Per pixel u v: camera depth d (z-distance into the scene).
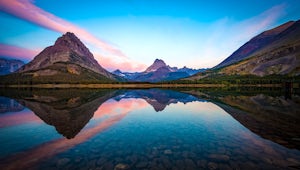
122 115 29.75
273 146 14.12
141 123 23.67
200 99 57.62
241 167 10.53
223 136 17.27
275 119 25.48
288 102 46.41
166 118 27.11
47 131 19.58
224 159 11.73
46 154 12.82
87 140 16.27
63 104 45.31
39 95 78.44
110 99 59.34
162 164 11.09
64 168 10.56
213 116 28.48
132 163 11.23
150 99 58.94
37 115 29.77
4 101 53.03
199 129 20.23
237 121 24.41
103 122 24.30
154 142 15.60
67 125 22.55
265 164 10.86
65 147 14.31
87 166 10.83
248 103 45.19
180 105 42.69
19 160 11.77
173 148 14.02
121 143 15.33
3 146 14.67
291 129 19.62
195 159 11.82
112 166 10.81
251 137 16.75
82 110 35.31
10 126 22.05
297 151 13.00
